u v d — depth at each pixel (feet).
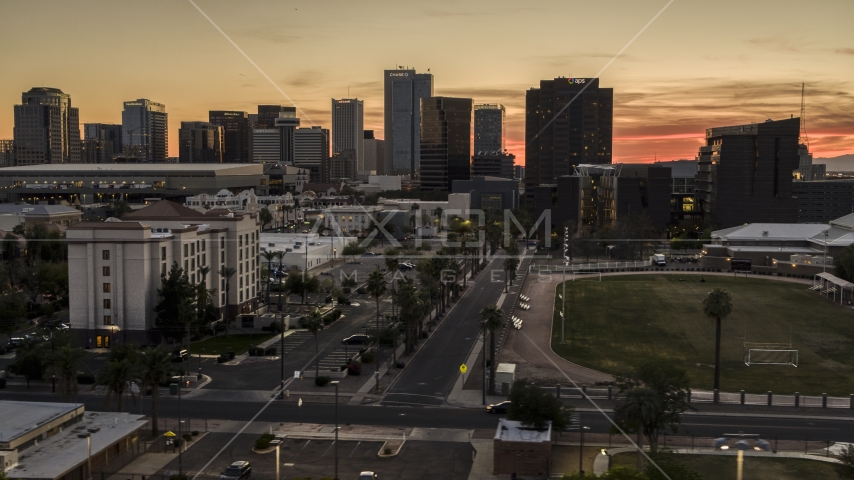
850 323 611.47
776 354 510.17
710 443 339.57
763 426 365.61
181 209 648.79
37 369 438.81
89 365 482.69
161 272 538.47
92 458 305.73
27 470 285.23
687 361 497.87
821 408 396.16
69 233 526.57
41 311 626.23
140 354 357.82
